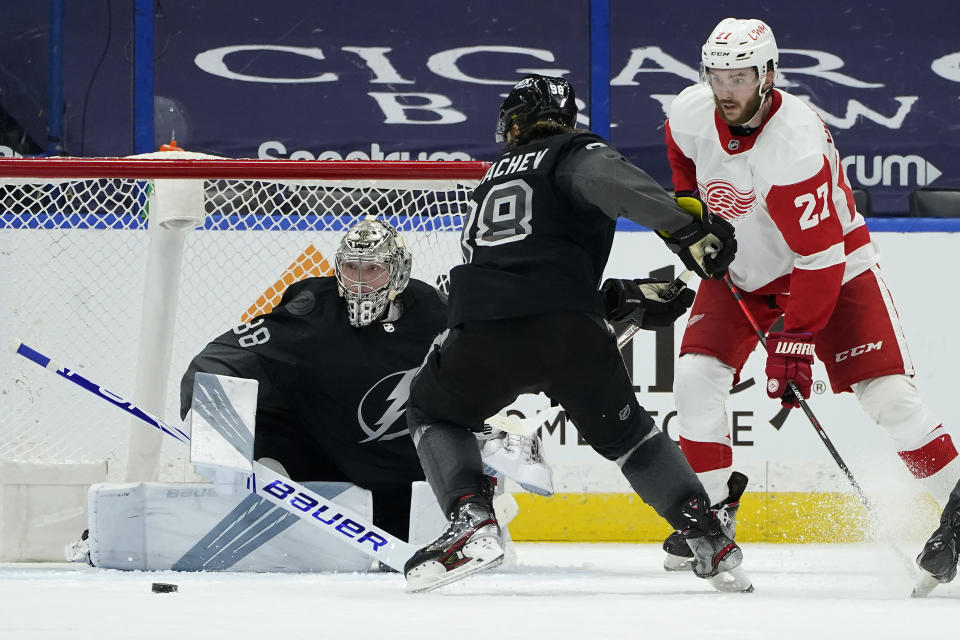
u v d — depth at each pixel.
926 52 25.08
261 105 24.70
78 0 24.27
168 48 24.52
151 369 15.66
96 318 18.77
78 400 18.70
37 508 15.68
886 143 25.14
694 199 9.66
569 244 9.91
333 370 13.96
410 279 14.34
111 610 8.48
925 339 20.33
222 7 24.59
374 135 24.88
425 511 13.22
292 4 24.67
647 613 8.38
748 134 12.43
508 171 10.20
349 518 11.91
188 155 15.63
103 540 13.13
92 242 18.75
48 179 15.12
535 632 7.20
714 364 13.52
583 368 9.91
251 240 18.38
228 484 12.62
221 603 9.04
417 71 24.86
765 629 7.40
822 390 13.06
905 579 12.24
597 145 9.98
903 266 20.31
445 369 10.05
